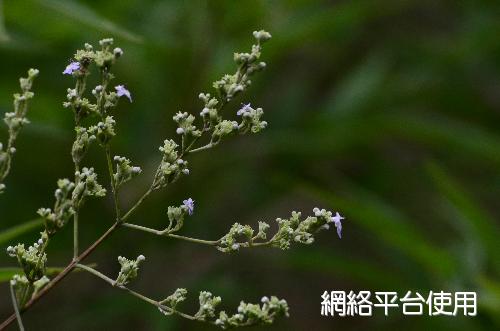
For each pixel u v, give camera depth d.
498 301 1.37
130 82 1.53
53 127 1.39
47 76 1.53
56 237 1.46
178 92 1.49
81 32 1.46
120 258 1.04
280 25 1.51
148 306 1.49
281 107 1.70
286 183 1.57
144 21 1.56
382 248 1.66
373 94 1.70
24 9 1.41
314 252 1.54
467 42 1.89
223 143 1.60
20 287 1.04
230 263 1.65
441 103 1.89
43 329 1.65
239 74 1.04
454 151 1.77
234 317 1.03
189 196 1.53
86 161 1.53
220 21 1.47
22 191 1.51
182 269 1.62
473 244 1.46
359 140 1.69
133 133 1.52
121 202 1.53
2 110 1.43
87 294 1.67
